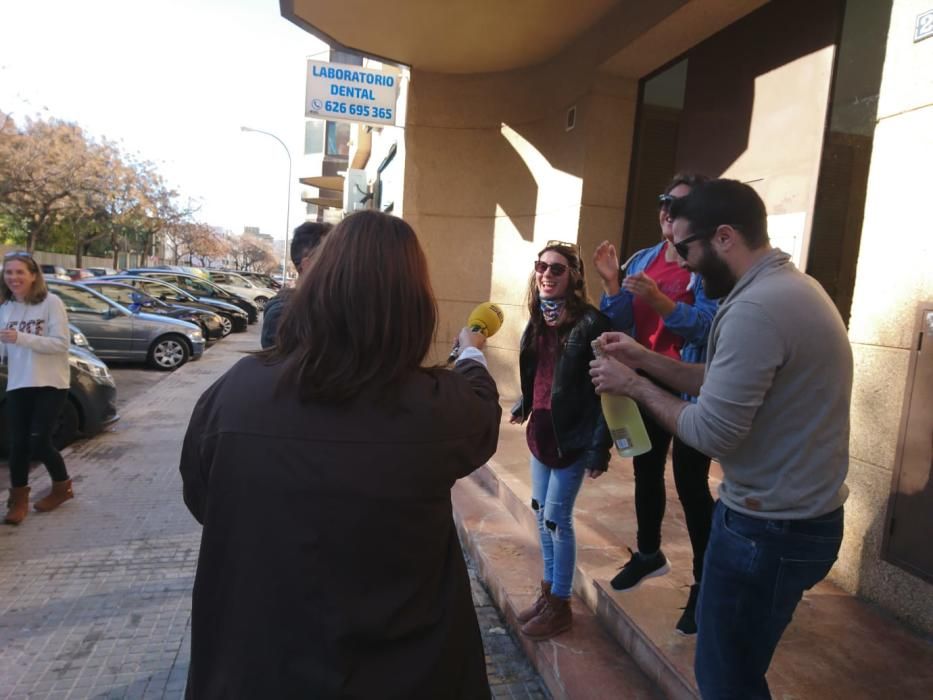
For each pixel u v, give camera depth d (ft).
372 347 3.68
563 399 7.75
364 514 3.52
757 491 4.71
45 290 13.34
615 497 12.59
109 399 20.49
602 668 7.83
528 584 10.12
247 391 3.71
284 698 3.42
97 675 8.50
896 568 8.18
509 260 23.43
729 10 13.71
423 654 3.72
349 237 3.83
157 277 63.62
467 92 24.13
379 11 19.89
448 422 3.82
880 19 10.73
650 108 18.30
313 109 26.30
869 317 8.43
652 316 8.17
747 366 4.42
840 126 11.46
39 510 13.96
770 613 4.79
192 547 12.58
